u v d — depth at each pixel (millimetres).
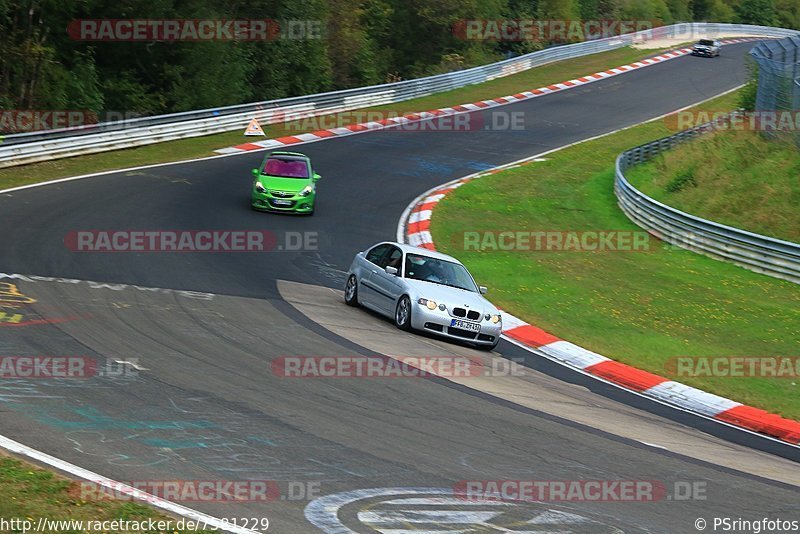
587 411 45344
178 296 56688
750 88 160000
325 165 119312
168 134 122312
